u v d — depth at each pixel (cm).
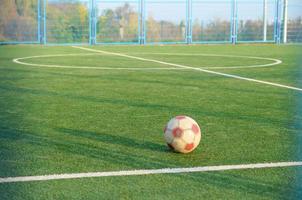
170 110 613
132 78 964
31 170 356
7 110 609
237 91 792
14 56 1536
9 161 379
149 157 393
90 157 393
